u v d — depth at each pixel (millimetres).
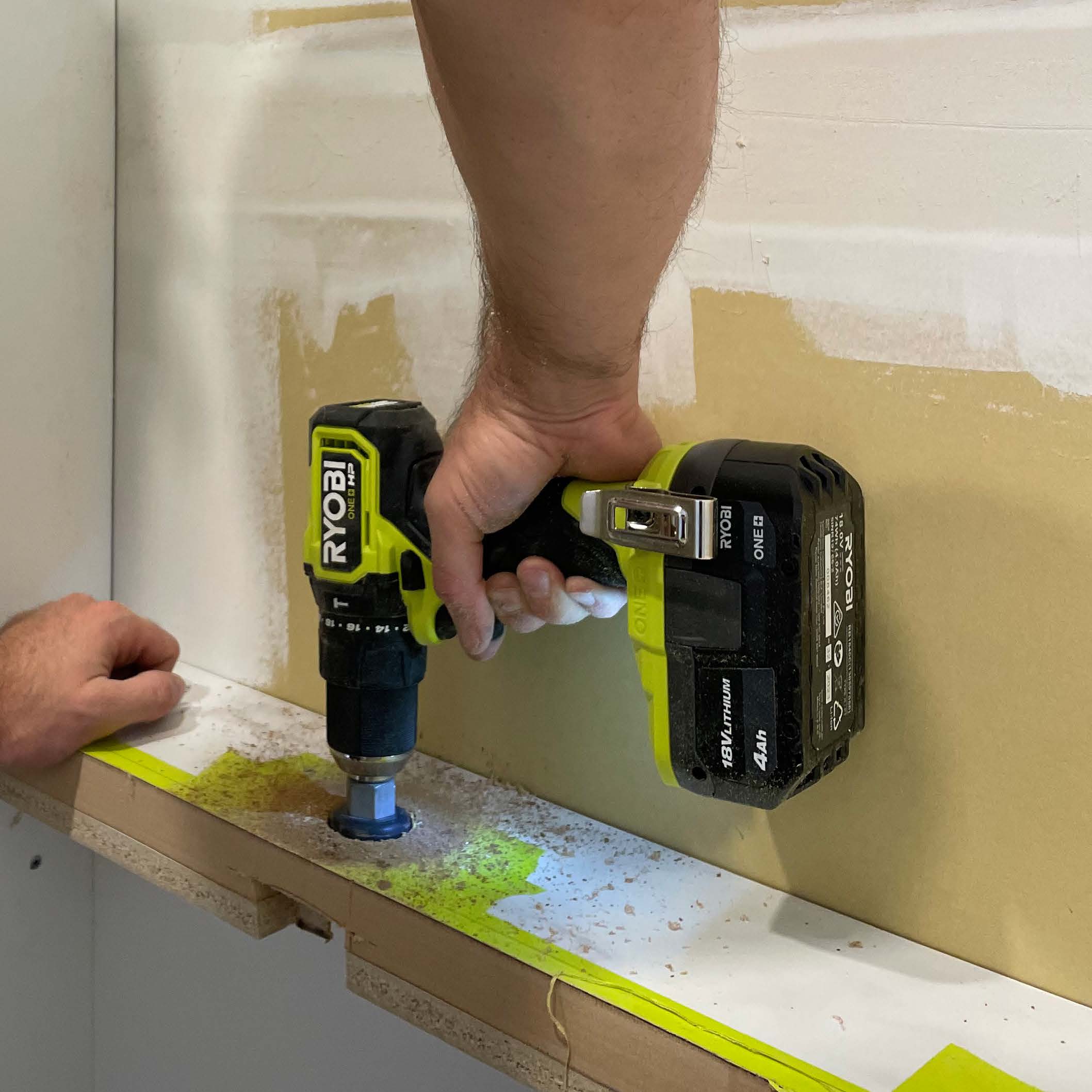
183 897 998
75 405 1287
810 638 677
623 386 677
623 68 498
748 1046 662
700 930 796
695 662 710
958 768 747
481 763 1043
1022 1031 691
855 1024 692
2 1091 1318
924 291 712
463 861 884
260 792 1003
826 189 742
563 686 967
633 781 932
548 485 778
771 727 684
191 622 1296
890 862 791
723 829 881
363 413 861
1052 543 686
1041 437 680
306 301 1105
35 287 1221
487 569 815
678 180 556
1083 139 638
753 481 671
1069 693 693
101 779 1063
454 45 503
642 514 710
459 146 551
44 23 1177
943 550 730
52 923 1345
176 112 1187
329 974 1173
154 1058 1368
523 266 573
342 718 900
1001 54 658
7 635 1142
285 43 1064
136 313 1281
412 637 892
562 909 819
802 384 776
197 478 1252
